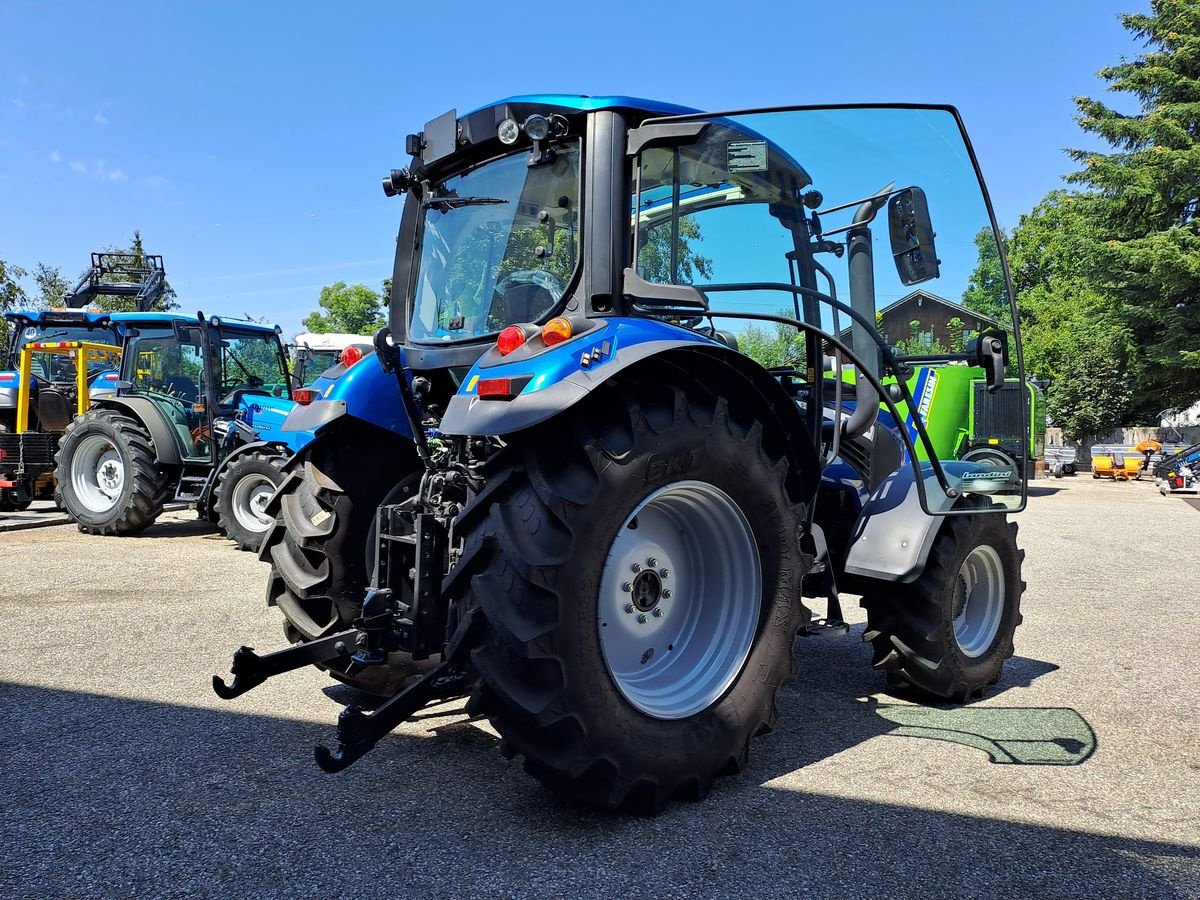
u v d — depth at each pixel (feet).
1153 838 8.29
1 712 11.73
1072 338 80.02
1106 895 7.29
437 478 9.69
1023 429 11.96
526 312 10.00
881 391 10.78
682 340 8.67
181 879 7.46
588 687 8.02
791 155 10.38
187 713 11.69
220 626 16.52
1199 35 70.74
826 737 11.00
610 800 8.24
